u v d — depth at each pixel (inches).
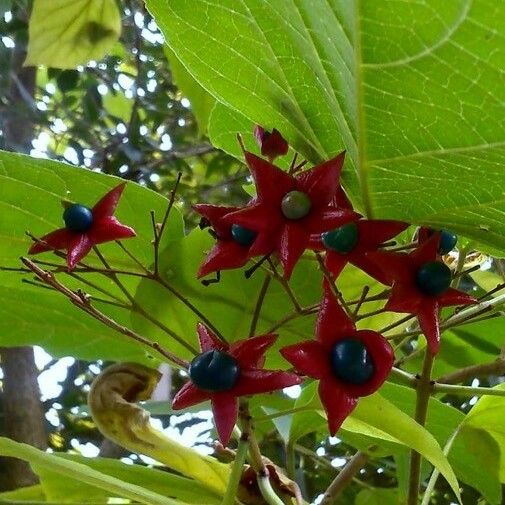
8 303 8.9
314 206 5.2
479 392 6.6
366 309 7.9
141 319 7.6
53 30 11.1
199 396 5.2
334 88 5.2
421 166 5.3
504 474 7.7
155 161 21.8
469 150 5.0
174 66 10.7
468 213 5.7
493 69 4.3
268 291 7.5
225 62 5.8
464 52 4.2
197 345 7.6
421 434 6.1
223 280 7.5
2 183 7.8
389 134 5.1
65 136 22.3
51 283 6.2
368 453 8.6
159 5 5.5
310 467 15.9
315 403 6.3
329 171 5.2
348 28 4.4
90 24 11.2
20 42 20.0
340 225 5.1
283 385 5.1
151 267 7.8
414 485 6.7
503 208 5.5
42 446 15.9
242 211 5.2
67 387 19.9
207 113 10.9
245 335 7.6
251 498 6.8
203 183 22.9
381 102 4.8
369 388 5.0
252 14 5.2
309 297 7.5
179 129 23.1
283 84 5.7
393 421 6.1
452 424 8.4
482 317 7.2
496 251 7.1
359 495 12.8
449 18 4.1
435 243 5.4
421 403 6.6
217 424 5.1
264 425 12.1
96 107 22.4
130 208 8.0
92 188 7.9
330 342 5.2
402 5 4.1
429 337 5.2
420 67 4.5
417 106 4.8
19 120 19.8
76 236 6.1
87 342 9.2
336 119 5.6
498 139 4.8
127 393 7.3
